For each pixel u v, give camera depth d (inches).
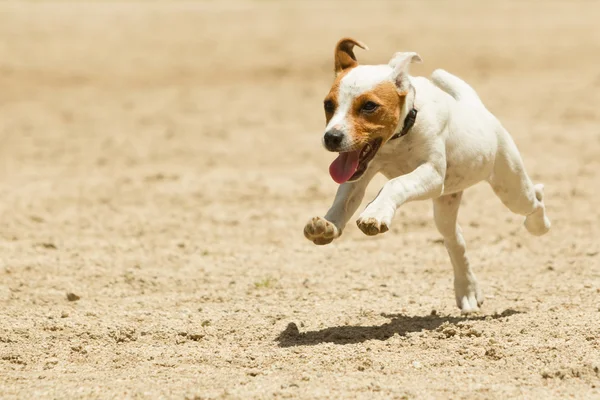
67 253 569.3
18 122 1130.0
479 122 395.5
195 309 450.0
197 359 365.7
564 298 458.3
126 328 409.4
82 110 1206.9
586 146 925.8
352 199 378.6
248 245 600.1
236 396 314.0
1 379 344.8
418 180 363.9
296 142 997.8
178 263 552.1
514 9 2048.5
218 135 1044.5
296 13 2010.3
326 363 355.3
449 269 533.6
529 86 1299.2
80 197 747.4
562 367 342.3
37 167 882.1
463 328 394.9
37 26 1817.2
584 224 640.4
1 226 642.2
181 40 1720.0
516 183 415.2
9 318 431.2
